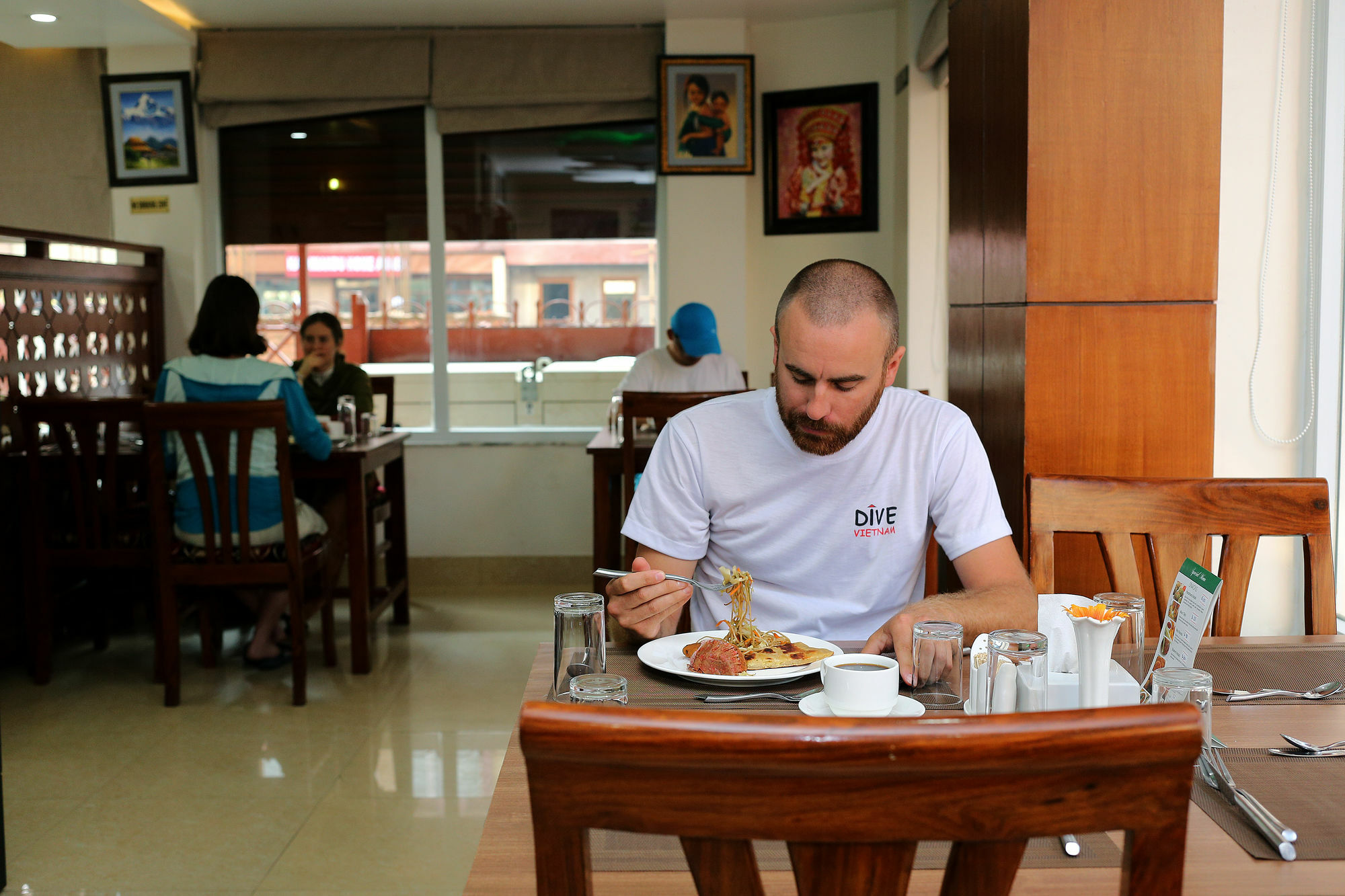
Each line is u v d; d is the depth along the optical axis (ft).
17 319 12.49
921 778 1.82
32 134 16.10
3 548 12.08
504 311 16.94
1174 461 7.22
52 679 11.92
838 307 4.83
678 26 15.76
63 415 11.10
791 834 1.86
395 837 7.91
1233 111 7.63
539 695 4.17
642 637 4.69
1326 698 4.09
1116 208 7.07
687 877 2.74
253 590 12.37
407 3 14.96
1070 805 1.85
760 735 1.81
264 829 8.05
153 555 11.37
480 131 16.43
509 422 17.17
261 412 10.44
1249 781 3.30
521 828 3.00
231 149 16.71
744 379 15.49
